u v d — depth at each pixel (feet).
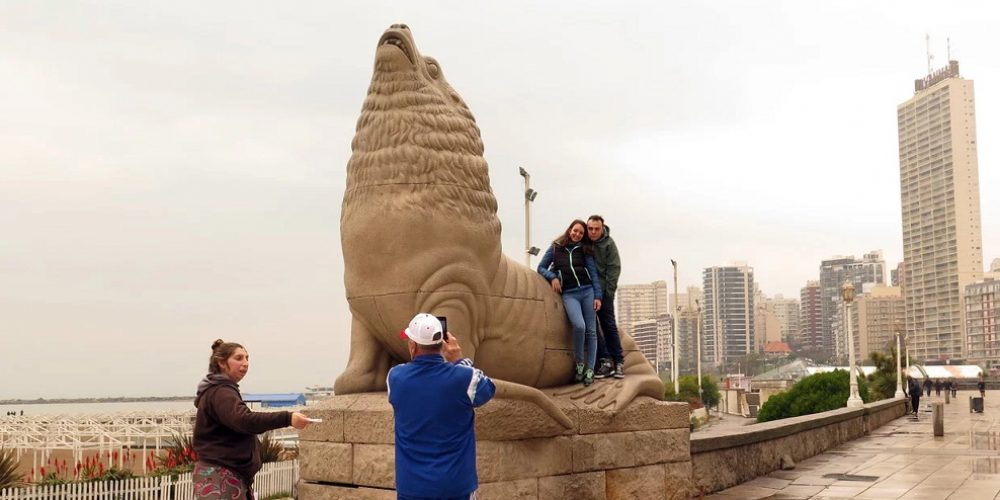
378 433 16.55
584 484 19.49
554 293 20.54
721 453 28.14
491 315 18.06
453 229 17.01
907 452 42.65
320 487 17.39
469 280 17.20
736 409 203.31
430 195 16.87
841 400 103.24
